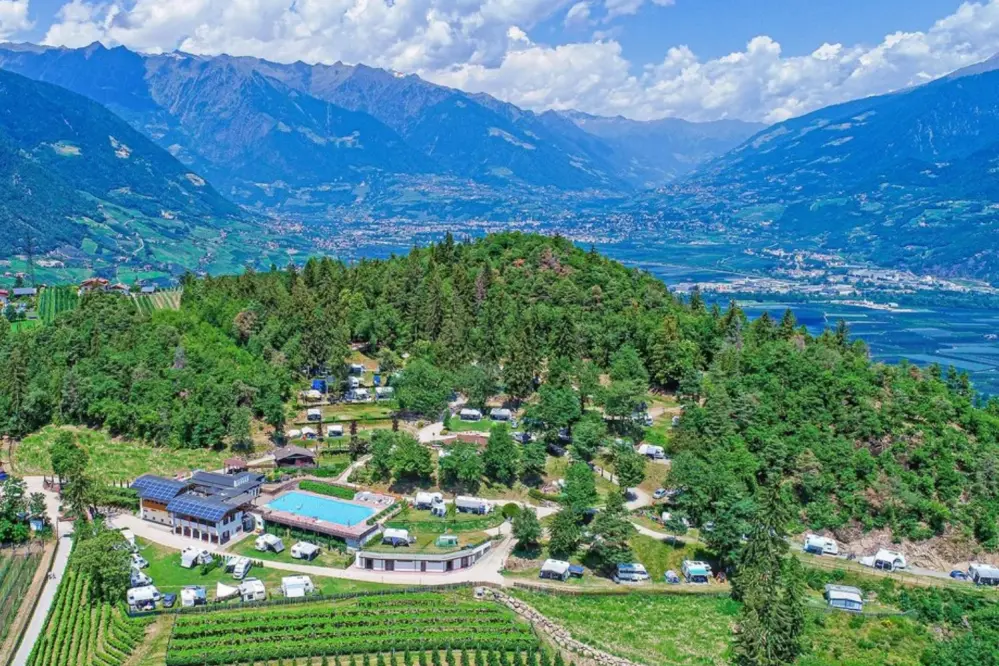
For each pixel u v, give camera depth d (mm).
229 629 149125
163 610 155750
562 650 151875
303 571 173625
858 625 171875
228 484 196375
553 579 174750
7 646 149375
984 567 188125
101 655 144000
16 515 189750
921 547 196750
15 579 171625
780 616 158000
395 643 147375
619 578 177500
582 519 193375
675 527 189375
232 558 175625
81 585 167250
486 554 183125
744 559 175500
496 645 148875
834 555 195625
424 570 175250
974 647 165750
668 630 162000
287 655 143500
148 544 183625
